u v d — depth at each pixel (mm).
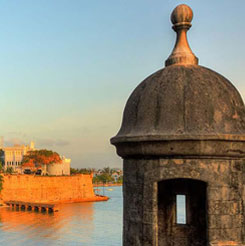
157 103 6922
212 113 6637
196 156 6543
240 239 6570
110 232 51688
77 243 44688
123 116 7691
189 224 8844
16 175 91938
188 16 7688
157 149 6652
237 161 6711
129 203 7262
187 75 7043
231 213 6582
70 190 101562
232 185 6637
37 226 56188
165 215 8859
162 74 7266
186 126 6543
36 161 118062
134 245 7016
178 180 8891
